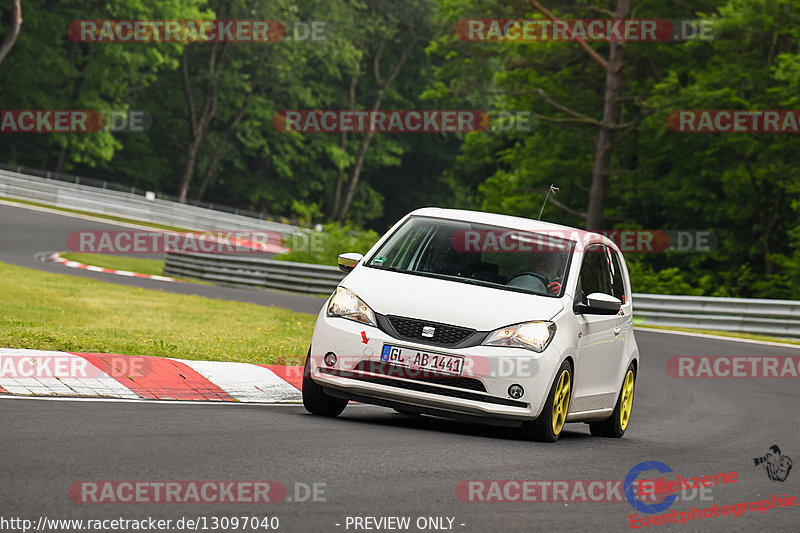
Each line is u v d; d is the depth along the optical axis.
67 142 155.88
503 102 111.25
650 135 100.31
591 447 21.84
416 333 21.03
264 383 26.34
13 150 161.88
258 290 76.75
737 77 93.94
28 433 16.50
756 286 92.25
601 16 101.06
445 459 17.73
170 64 164.12
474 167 123.56
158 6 157.62
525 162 108.81
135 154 184.50
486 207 114.31
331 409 22.47
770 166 91.25
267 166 199.88
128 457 15.38
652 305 67.38
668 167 107.38
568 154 108.19
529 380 20.77
